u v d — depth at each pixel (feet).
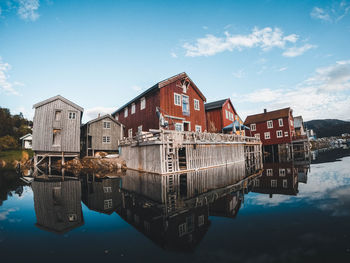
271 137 121.19
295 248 10.11
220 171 45.44
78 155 71.56
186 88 71.41
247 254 9.67
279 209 16.76
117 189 29.53
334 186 25.64
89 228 14.17
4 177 45.60
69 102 70.85
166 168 41.09
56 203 21.80
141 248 10.85
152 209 18.57
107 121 79.25
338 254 9.38
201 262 9.10
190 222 14.64
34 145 65.41
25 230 13.96
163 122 58.44
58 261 9.65
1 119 142.41
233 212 16.51
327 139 245.04
